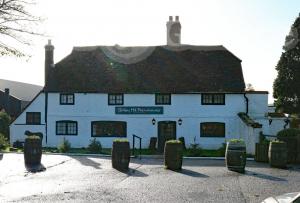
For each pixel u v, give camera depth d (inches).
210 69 1294.3
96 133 1240.2
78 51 1392.7
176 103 1219.2
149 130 1221.7
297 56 1534.2
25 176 611.8
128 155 697.6
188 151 1069.8
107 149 1155.3
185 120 1214.3
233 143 693.9
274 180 594.2
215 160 872.3
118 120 1232.2
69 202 440.5
